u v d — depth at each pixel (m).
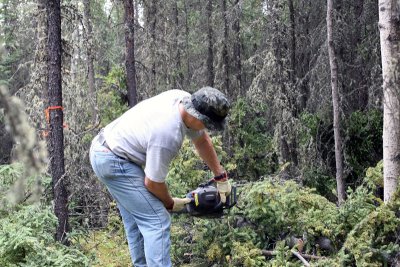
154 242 2.67
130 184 2.68
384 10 3.94
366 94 8.84
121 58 11.13
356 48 8.57
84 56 7.41
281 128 8.70
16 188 1.57
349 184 8.05
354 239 3.53
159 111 2.58
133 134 2.63
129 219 2.94
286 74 8.88
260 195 4.15
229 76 11.44
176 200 2.91
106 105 8.29
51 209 4.95
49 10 4.81
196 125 2.55
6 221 4.27
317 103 8.98
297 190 4.43
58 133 4.91
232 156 8.91
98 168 2.70
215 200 3.00
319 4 9.54
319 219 4.01
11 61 8.80
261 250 4.04
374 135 7.98
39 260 3.89
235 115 8.91
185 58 12.71
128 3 7.89
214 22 11.73
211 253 4.16
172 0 11.98
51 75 4.87
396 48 3.89
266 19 9.58
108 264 4.89
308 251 3.98
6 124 1.25
